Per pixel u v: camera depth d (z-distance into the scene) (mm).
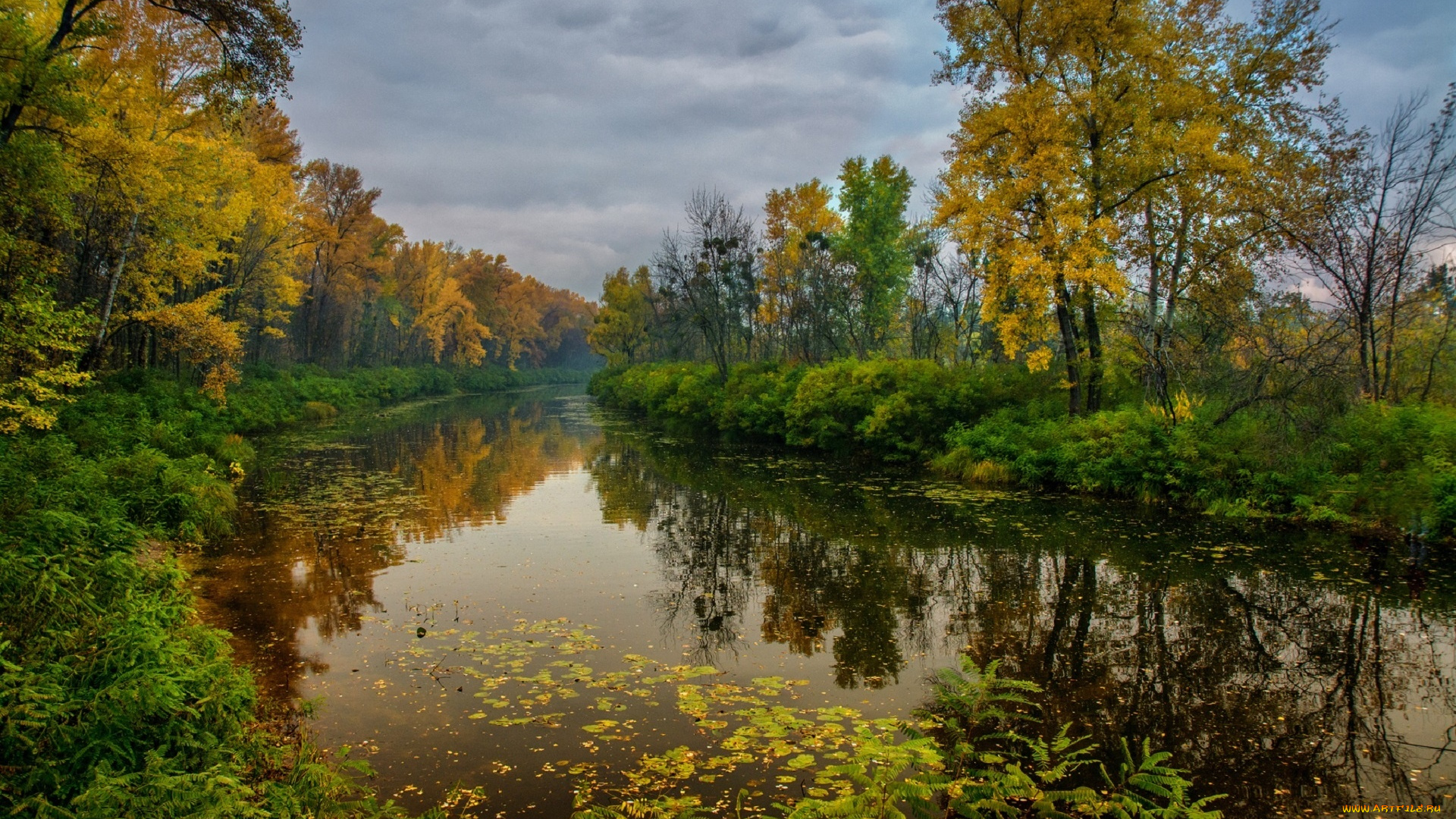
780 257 33094
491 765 4992
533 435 29266
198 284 27172
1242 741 5426
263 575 9531
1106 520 12680
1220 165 14688
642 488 16734
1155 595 8789
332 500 14781
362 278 48906
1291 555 10305
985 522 12742
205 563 10039
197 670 4766
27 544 5758
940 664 6859
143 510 10766
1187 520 12531
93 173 14789
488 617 8062
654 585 9336
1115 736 5508
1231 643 7312
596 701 5992
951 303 25344
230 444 19406
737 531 12391
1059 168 15867
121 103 16078
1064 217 15648
